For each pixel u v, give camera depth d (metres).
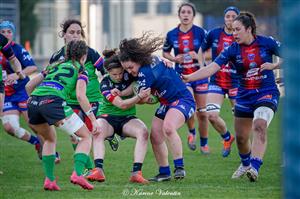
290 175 11.82
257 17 94.62
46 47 114.75
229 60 23.50
